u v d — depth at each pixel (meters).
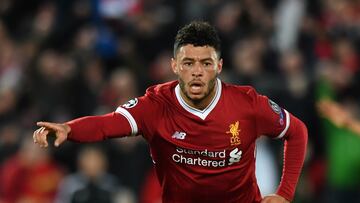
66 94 40.59
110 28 42.88
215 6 43.53
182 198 20.52
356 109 37.97
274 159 35.19
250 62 38.97
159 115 20.06
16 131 39.03
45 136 18.52
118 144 36.88
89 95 40.34
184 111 20.00
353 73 40.94
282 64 39.97
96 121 19.53
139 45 42.53
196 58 19.55
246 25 42.69
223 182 20.25
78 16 44.16
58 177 37.41
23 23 46.16
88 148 35.41
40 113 40.03
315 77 38.19
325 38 43.41
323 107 27.33
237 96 20.23
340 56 42.16
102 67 41.78
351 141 35.47
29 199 36.97
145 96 20.23
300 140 20.78
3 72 42.72
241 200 20.59
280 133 20.58
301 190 35.62
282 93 37.81
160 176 20.70
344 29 44.03
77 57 41.69
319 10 44.44
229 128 20.02
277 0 44.34
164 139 20.09
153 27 42.97
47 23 44.62
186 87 19.67
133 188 36.34
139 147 36.81
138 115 19.95
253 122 20.23
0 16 46.59
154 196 36.03
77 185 35.06
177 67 19.80
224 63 41.38
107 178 35.78
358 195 35.69
